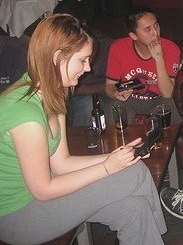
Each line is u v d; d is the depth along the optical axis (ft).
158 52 7.88
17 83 4.58
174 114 8.04
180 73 8.46
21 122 4.13
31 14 13.96
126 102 8.38
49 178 4.37
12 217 4.75
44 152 4.26
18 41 8.79
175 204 6.84
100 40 9.00
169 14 22.08
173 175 7.24
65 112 4.84
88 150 6.43
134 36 8.04
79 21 4.45
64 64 4.28
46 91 4.31
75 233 5.32
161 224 5.45
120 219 4.95
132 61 8.37
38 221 4.76
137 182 5.01
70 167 5.32
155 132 6.01
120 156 4.61
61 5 8.47
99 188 4.90
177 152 7.87
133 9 7.95
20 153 4.25
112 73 8.55
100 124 6.85
